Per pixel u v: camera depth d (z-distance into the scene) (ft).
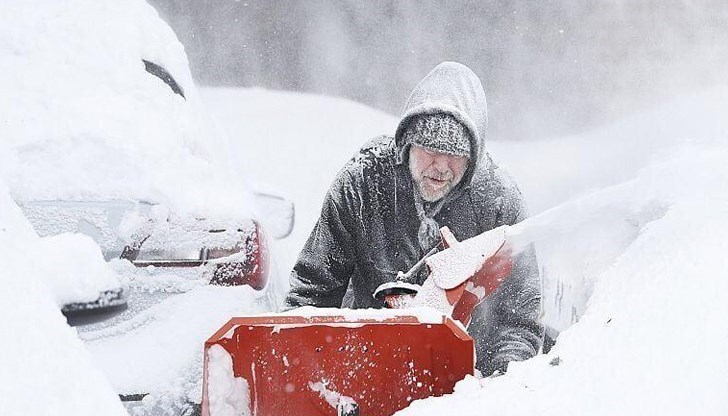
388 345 31.17
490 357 42.73
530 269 43.06
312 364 30.99
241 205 39.73
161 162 38.42
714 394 21.63
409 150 43.65
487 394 24.79
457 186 43.68
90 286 19.72
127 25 43.14
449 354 31.14
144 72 42.11
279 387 30.76
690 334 23.93
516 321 42.98
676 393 22.03
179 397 34.22
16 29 40.68
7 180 36.40
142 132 38.96
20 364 17.03
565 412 22.50
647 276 27.91
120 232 36.17
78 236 20.71
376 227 44.19
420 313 31.53
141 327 35.50
